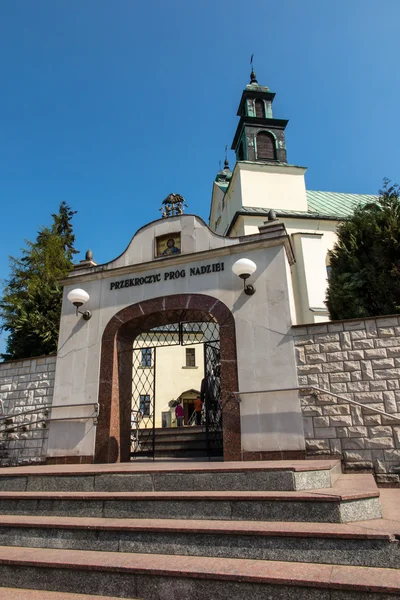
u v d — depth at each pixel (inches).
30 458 418.3
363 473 309.6
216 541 179.9
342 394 331.9
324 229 861.8
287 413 336.2
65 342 425.7
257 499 197.2
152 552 187.3
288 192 937.5
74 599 166.9
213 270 395.2
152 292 410.6
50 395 434.6
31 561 182.7
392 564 156.6
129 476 245.3
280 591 149.3
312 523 183.8
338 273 507.2
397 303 438.3
